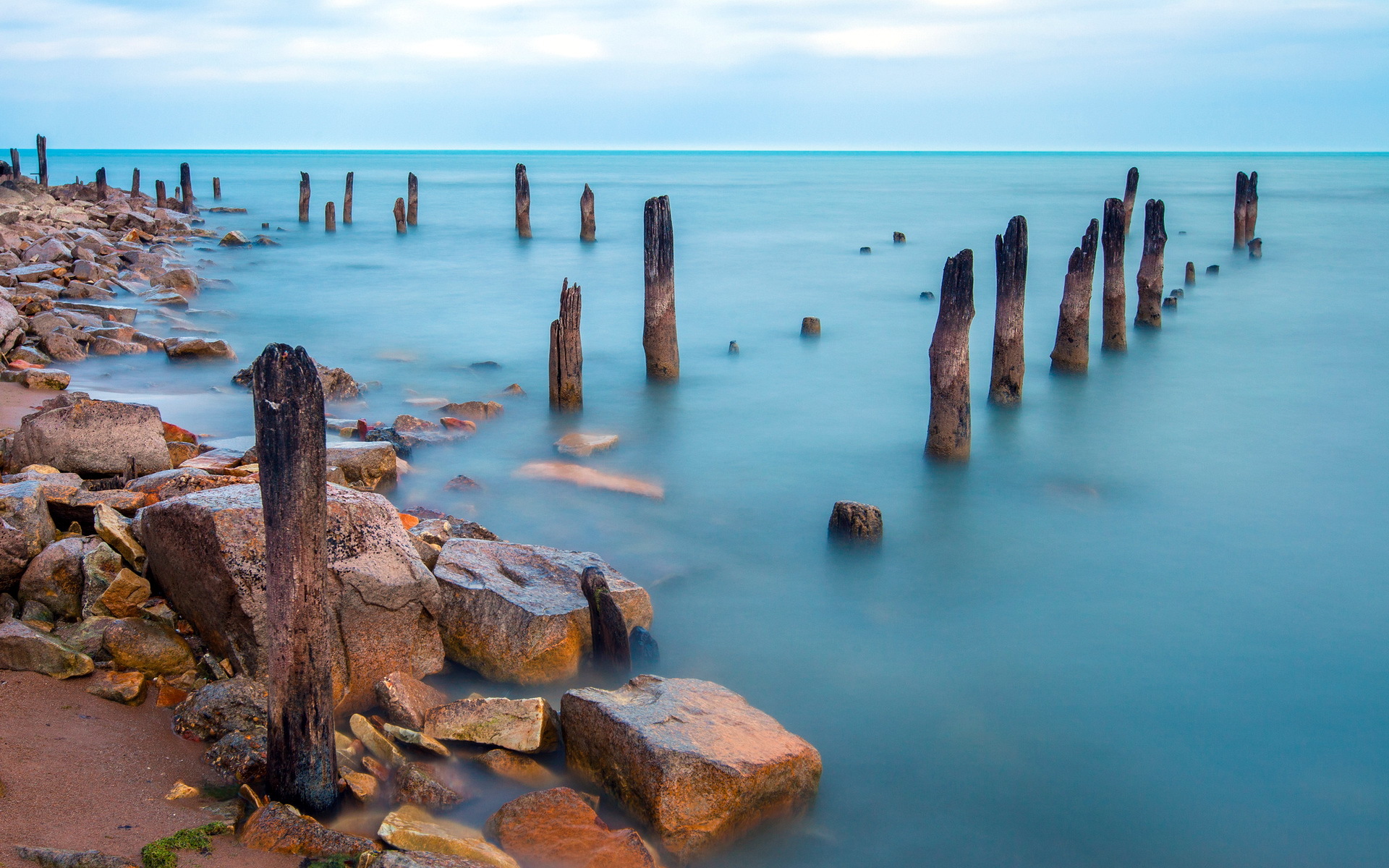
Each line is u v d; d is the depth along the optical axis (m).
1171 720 8.48
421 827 5.70
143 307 24.36
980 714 8.52
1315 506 13.59
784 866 6.57
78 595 7.67
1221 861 6.78
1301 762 7.91
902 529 12.62
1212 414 18.16
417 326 25.59
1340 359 22.55
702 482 14.15
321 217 59.84
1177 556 11.92
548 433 16.12
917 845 6.84
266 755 6.10
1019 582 11.17
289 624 5.45
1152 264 25.39
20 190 42.94
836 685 8.92
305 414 5.18
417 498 12.57
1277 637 9.95
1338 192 83.44
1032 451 15.77
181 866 5.04
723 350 23.44
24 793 5.46
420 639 7.96
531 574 8.97
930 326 26.31
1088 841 6.94
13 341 17.39
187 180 57.62
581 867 5.70
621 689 7.31
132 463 10.12
